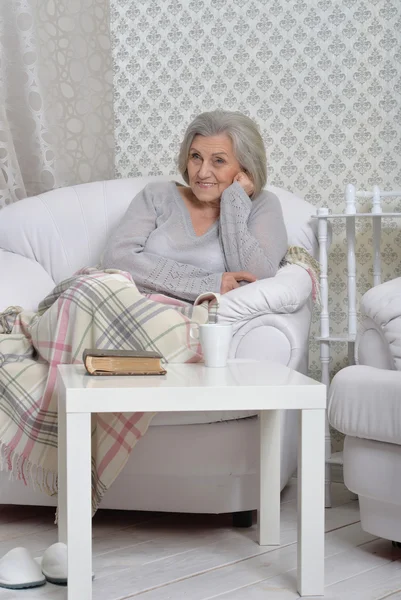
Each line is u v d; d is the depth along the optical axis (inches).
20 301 89.0
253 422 73.7
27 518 81.8
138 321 70.1
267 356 80.0
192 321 74.1
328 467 91.2
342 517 84.6
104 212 102.8
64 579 59.8
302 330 82.5
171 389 53.5
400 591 59.1
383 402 63.0
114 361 59.8
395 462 63.3
